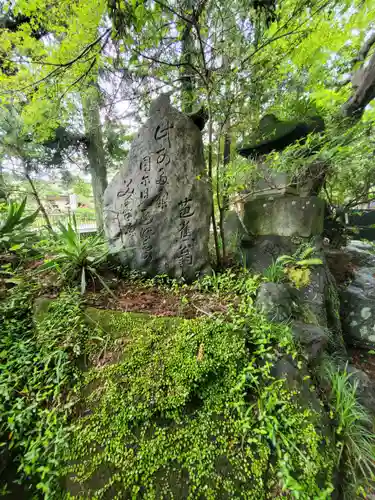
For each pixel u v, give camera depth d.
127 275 2.27
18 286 1.80
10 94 2.64
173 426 1.17
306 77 2.52
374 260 3.25
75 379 1.30
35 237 2.54
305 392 1.31
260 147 2.41
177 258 2.20
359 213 3.26
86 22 2.16
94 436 1.13
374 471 1.22
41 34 3.18
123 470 1.07
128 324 1.49
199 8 1.71
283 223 2.48
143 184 2.24
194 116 2.38
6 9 2.60
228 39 1.89
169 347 1.37
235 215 3.14
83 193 5.67
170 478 1.06
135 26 1.32
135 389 1.23
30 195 3.57
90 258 1.98
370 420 1.38
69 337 1.41
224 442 1.13
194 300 1.90
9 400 1.29
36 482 1.20
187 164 2.14
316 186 2.61
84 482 1.06
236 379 1.28
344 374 1.52
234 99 1.95
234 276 2.31
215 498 1.02
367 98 2.45
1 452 1.18
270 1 1.83
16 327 1.59
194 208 2.15
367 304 2.50
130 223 2.30
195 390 1.26
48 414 1.20
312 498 0.99
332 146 1.86
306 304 1.98
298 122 2.13
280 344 1.45
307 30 1.81
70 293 1.73
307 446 1.12
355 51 2.73
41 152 4.09
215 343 1.38
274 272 2.12
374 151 1.91
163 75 2.44
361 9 1.78
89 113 3.99
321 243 2.40
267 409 1.19
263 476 1.07
